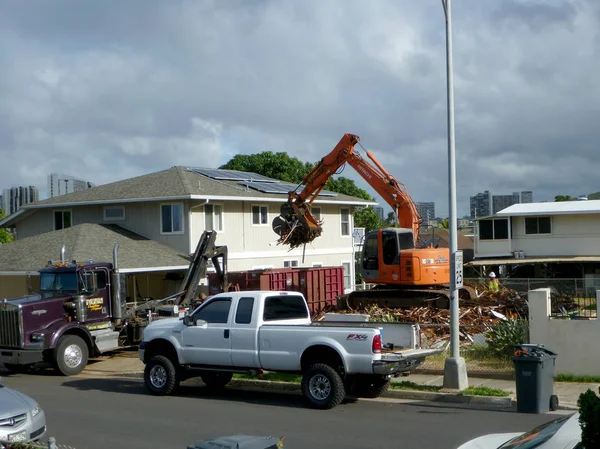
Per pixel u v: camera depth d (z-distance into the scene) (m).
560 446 5.03
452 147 15.32
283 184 40.88
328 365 14.01
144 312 23.91
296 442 11.21
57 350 20.08
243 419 13.12
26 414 10.04
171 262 29.89
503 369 16.84
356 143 27.41
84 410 14.38
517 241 47.50
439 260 27.34
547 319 16.17
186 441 11.46
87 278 21.16
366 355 13.59
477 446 6.15
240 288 28.61
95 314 21.34
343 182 64.56
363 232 43.16
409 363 14.24
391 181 27.66
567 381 15.75
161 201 32.69
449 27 15.33
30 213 36.59
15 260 29.31
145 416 13.59
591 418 4.99
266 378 17.27
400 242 27.50
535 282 33.44
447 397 14.64
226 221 34.00
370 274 28.27
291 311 15.63
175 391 16.08
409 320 24.97
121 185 35.44
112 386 17.84
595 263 45.88
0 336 20.09
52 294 21.11
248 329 14.88
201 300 25.56
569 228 46.44
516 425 12.11
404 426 12.26
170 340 15.88
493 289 29.91
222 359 15.19
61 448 10.69
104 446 11.20
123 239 31.42
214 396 15.88
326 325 14.85
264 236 36.12
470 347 19.67
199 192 32.12
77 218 35.22
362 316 18.03
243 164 61.94
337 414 13.46
